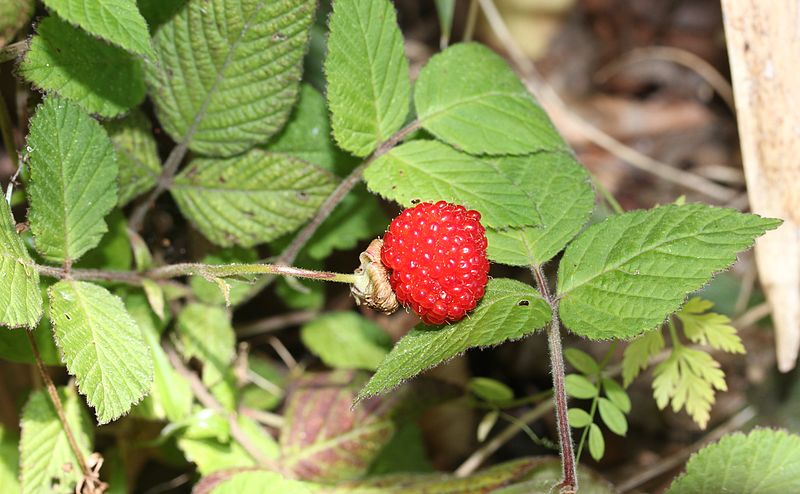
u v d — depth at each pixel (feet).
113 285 0.98
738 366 1.26
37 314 0.82
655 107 1.62
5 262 0.81
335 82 0.90
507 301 0.86
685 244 0.85
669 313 0.84
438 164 0.92
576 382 0.97
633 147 1.58
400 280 0.82
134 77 0.92
